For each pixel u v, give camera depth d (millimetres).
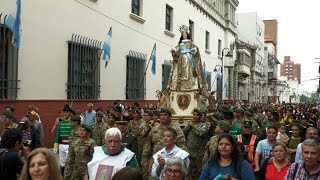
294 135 8438
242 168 4832
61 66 15109
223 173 4844
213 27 40469
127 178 2914
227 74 45594
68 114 9344
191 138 8211
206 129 8094
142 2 23078
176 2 29031
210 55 39188
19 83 12852
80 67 16328
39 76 13828
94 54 17391
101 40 18219
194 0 32938
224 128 7027
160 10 26031
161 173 5480
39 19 13797
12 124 8523
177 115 16125
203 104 16672
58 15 14875
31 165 3410
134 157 5250
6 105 12086
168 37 27609
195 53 16984
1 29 12031
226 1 46219
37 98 13711
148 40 24016
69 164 6953
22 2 12922
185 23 31047
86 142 6859
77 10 16188
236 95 51031
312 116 17359
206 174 4973
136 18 22000
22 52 12961
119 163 5105
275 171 5816
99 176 5070
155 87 25312
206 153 7102
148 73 24078
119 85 20000
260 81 73312
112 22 19250
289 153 7957
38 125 9875
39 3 13781
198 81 17078
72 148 6930
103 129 8820
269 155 7242
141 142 8812
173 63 17234
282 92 106125
